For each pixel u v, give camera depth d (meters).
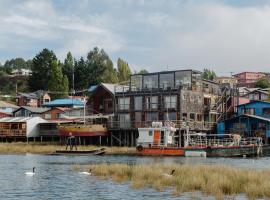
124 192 33.56
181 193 32.47
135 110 96.94
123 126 95.62
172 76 97.19
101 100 106.44
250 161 63.75
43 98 160.62
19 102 161.75
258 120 89.31
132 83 100.56
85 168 49.53
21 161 64.75
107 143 96.38
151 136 77.19
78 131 94.19
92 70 195.88
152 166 44.38
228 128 92.31
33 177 43.59
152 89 95.50
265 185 31.42
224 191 32.28
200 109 97.25
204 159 67.12
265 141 87.75
